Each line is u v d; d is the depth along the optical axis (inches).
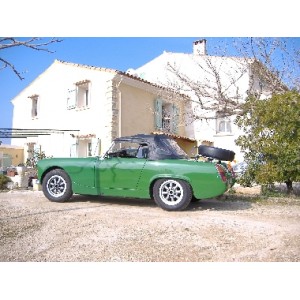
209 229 170.1
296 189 352.2
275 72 371.6
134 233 162.4
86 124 538.6
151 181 226.5
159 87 575.8
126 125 524.1
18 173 481.4
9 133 569.6
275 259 126.5
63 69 592.4
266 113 317.7
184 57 698.2
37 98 643.5
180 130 663.8
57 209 226.2
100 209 228.5
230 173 234.7
